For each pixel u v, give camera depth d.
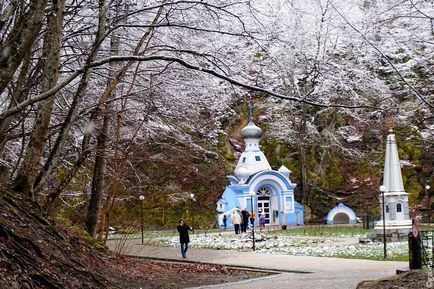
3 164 14.80
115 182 19.59
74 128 17.77
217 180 45.28
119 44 16.34
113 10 15.01
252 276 16.20
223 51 16.06
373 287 11.70
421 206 45.59
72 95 17.72
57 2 11.43
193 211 43.12
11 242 9.34
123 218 39.94
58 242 11.33
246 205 44.31
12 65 7.49
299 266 17.89
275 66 17.44
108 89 15.02
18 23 7.75
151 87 16.75
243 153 47.50
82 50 15.24
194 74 18.11
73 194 23.36
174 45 16.25
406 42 15.81
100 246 15.76
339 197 49.12
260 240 29.56
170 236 34.62
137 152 21.75
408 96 17.11
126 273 13.74
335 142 50.53
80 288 9.99
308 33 38.50
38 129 12.00
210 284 14.11
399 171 28.36
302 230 38.12
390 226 27.48
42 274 9.09
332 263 18.45
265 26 15.35
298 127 50.66
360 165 50.31
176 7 14.98
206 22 15.56
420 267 13.55
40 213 11.73
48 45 11.55
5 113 7.49
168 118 20.86
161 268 16.95
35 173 12.09
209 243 29.45
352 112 46.91
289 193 45.78
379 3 14.80
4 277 8.30
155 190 41.50
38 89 14.65
